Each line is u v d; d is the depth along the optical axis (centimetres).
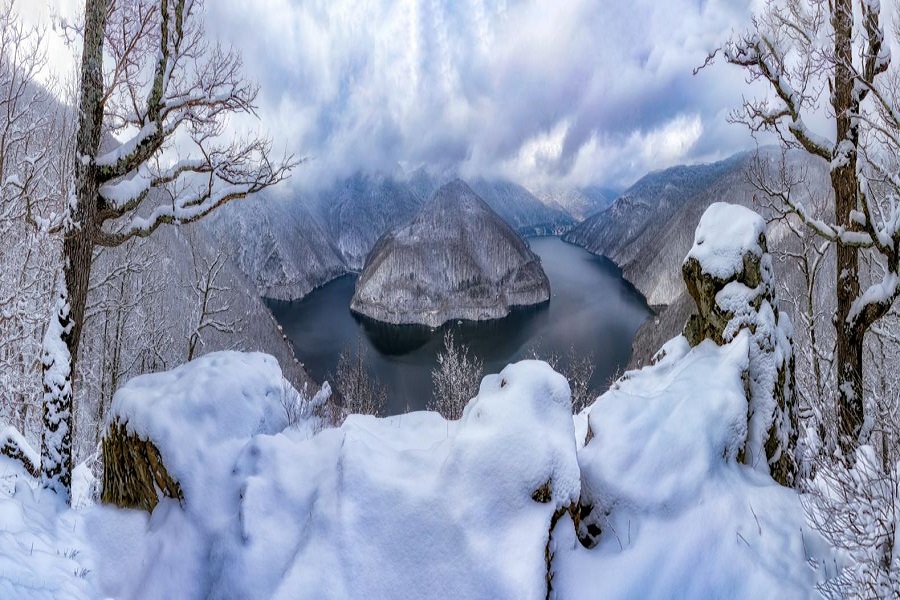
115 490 741
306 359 10312
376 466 630
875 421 949
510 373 686
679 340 883
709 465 641
